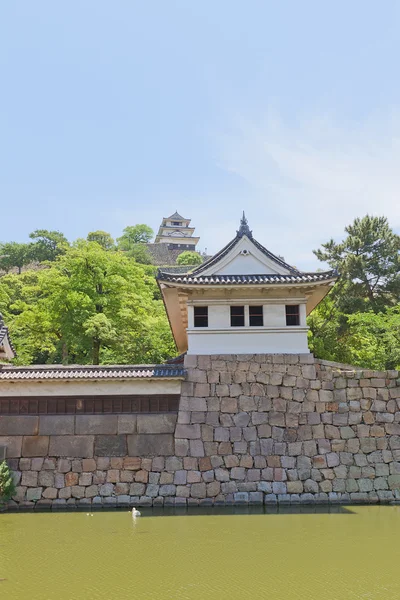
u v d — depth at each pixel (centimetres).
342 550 1196
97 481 1770
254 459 1805
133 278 3759
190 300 1948
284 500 1764
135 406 1841
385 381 1909
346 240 4406
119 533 1373
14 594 915
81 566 1082
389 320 3111
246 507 1725
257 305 1959
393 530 1393
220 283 1875
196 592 926
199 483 1775
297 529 1410
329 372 1908
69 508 1725
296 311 1964
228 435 1823
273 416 1850
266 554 1166
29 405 1828
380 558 1134
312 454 1823
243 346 1912
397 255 4231
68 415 1822
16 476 1761
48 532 1388
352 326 3591
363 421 1869
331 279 1880
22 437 1800
